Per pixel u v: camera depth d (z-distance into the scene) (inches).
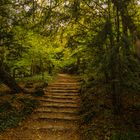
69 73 1370.6
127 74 313.4
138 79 313.6
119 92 401.7
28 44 621.3
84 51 439.5
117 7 327.3
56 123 450.6
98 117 439.8
